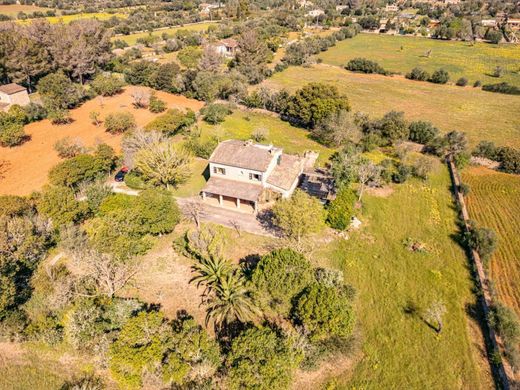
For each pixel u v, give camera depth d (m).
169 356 26.77
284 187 47.44
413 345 31.20
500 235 45.81
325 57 146.50
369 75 123.06
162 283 36.97
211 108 74.75
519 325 31.86
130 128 69.81
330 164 59.03
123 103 85.94
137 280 37.19
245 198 46.19
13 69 85.38
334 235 44.31
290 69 127.31
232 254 40.53
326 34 180.00
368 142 65.62
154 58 128.00
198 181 54.72
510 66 128.25
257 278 32.16
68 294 32.81
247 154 48.97
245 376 24.75
